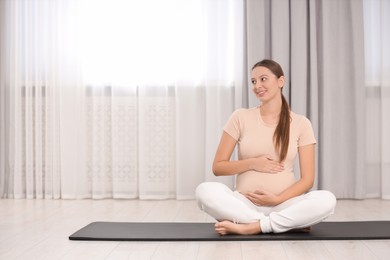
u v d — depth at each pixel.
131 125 5.14
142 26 5.11
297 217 2.99
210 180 5.04
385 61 5.09
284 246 2.85
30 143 5.20
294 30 5.07
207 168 5.05
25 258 2.65
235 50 5.06
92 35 5.14
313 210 2.97
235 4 5.07
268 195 3.07
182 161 5.10
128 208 4.50
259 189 3.12
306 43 5.08
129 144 5.14
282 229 3.03
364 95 5.07
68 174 5.16
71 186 5.16
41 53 5.22
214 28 5.08
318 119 5.13
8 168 5.27
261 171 3.15
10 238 3.15
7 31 5.26
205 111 5.12
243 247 2.82
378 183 5.18
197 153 5.14
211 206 3.06
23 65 5.25
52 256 2.68
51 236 3.20
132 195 5.15
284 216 3.01
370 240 3.01
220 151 3.30
